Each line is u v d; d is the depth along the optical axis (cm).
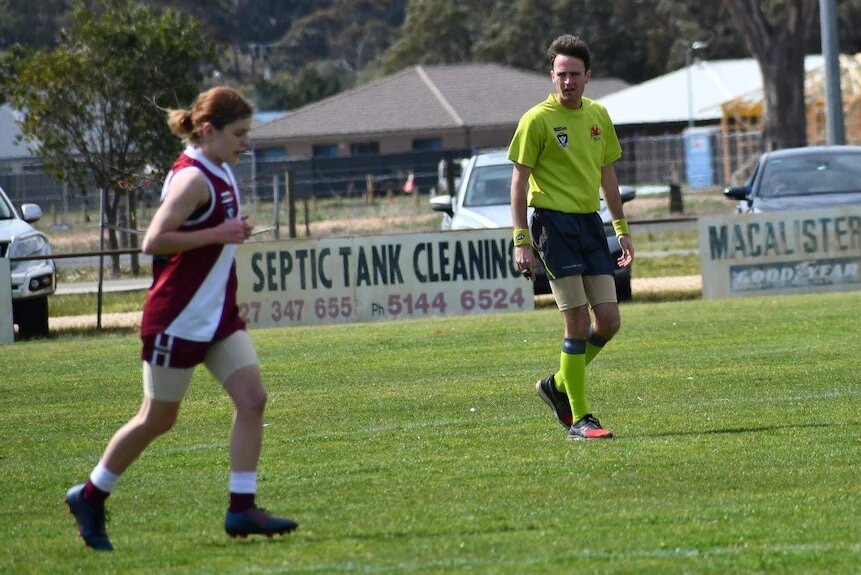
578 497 2031
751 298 5572
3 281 5141
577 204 2541
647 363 3684
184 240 1667
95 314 6303
